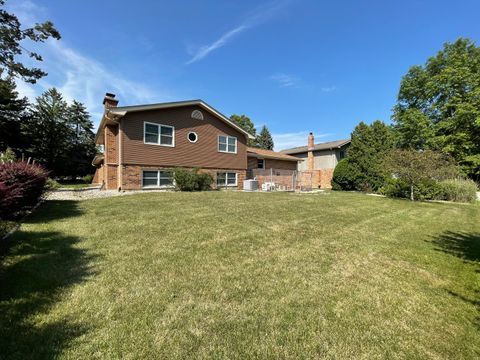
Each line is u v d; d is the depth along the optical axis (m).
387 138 18.70
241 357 1.82
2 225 4.80
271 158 22.72
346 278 3.22
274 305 2.53
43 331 1.99
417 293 2.89
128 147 12.91
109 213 6.61
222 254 3.89
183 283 2.91
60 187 13.88
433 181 14.34
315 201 10.59
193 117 15.48
